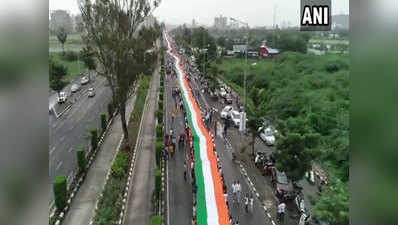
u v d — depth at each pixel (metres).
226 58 126.06
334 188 23.78
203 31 119.75
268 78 77.19
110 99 74.62
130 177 36.91
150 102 72.44
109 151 44.06
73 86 82.00
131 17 45.88
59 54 113.44
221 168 39.12
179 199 32.31
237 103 68.94
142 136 50.94
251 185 35.75
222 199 30.92
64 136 49.31
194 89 84.12
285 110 56.47
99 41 43.84
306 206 30.69
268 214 30.19
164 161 41.22
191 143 45.31
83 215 29.20
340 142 37.09
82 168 35.94
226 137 50.03
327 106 51.03
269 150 45.31
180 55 161.50
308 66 80.38
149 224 28.05
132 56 46.03
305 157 30.91
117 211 28.30
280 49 116.56
